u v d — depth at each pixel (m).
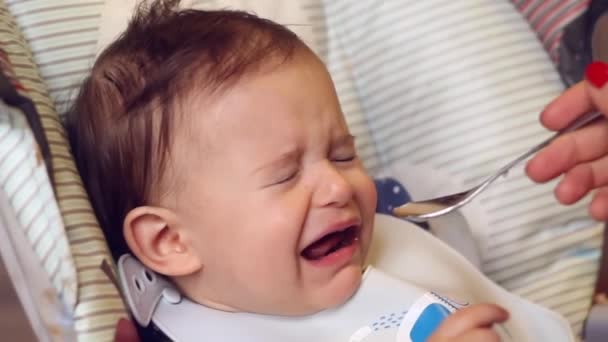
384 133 1.03
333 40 1.06
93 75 0.80
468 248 0.96
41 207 0.68
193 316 0.78
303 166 0.74
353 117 1.03
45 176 0.69
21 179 0.68
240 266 0.74
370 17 1.04
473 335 0.62
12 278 0.65
